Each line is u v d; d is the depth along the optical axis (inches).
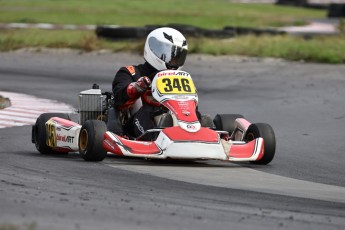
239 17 6289.4
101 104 1382.9
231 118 1376.7
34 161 1227.2
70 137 1299.2
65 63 3132.4
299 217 824.3
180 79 1258.0
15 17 5413.4
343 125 1804.9
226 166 1258.0
